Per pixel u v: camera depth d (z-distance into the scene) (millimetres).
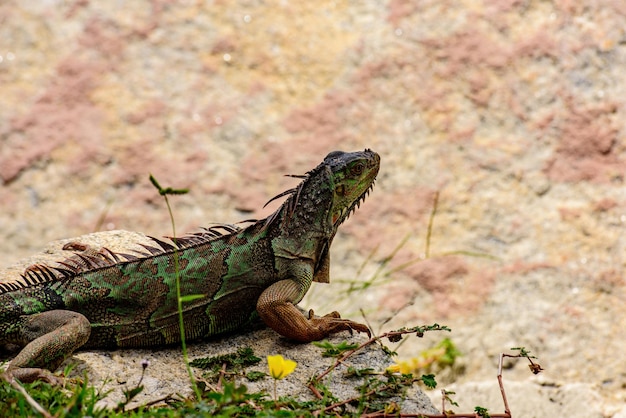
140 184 14586
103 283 7332
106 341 7340
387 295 12859
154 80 15656
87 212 14406
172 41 16016
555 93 14938
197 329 7551
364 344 7129
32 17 16297
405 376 6945
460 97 15039
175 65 15789
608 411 11508
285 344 7539
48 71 15766
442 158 14414
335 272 13180
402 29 15836
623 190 13922
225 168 14656
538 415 11438
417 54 15500
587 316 12578
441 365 11914
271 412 6113
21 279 8180
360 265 13258
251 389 6859
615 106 14789
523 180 14102
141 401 6656
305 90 15414
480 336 12375
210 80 15617
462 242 13484
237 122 15117
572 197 13914
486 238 13516
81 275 7340
